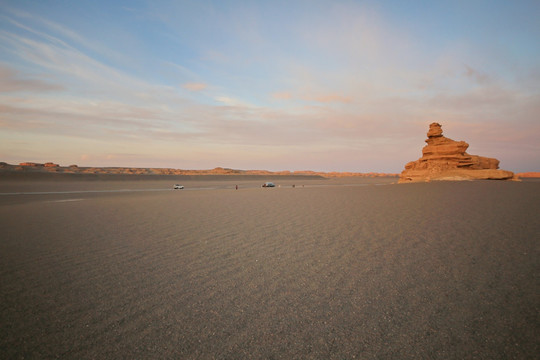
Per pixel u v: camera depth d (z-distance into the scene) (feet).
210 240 25.18
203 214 42.52
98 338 9.95
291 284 14.64
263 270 16.97
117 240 25.54
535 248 19.11
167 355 8.91
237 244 23.54
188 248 22.54
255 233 27.68
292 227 30.30
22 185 222.69
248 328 10.49
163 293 13.84
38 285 15.01
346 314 11.34
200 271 17.04
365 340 9.55
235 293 13.70
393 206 44.16
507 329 9.88
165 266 18.11
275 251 21.09
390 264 17.21
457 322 10.46
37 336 10.09
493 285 13.57
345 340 9.58
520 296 12.30
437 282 14.19
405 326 10.32
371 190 82.33
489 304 11.70
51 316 11.57
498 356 8.48
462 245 20.61
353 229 28.02
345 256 19.21
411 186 84.07
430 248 20.24
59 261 19.35
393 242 22.38
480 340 9.33
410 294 12.94
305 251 20.84
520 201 42.83
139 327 10.68
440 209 38.42
